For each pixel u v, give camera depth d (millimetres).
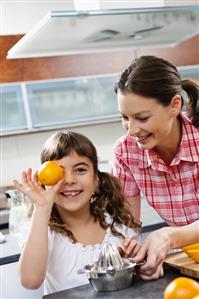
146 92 1040
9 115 3152
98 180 1452
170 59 3492
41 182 1172
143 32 1948
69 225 1396
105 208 1446
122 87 1068
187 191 1327
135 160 1359
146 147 1139
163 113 1086
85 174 1349
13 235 1973
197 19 1743
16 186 1201
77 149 1342
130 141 1363
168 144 1266
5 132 3139
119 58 3408
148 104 1051
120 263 943
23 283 1171
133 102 1052
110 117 3400
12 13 3354
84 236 1396
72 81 3301
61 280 1307
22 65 3148
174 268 1003
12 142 3457
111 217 1447
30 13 3402
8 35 3104
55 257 1330
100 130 3701
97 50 2217
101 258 956
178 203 1349
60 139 1365
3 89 3127
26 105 3168
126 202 1457
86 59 3326
